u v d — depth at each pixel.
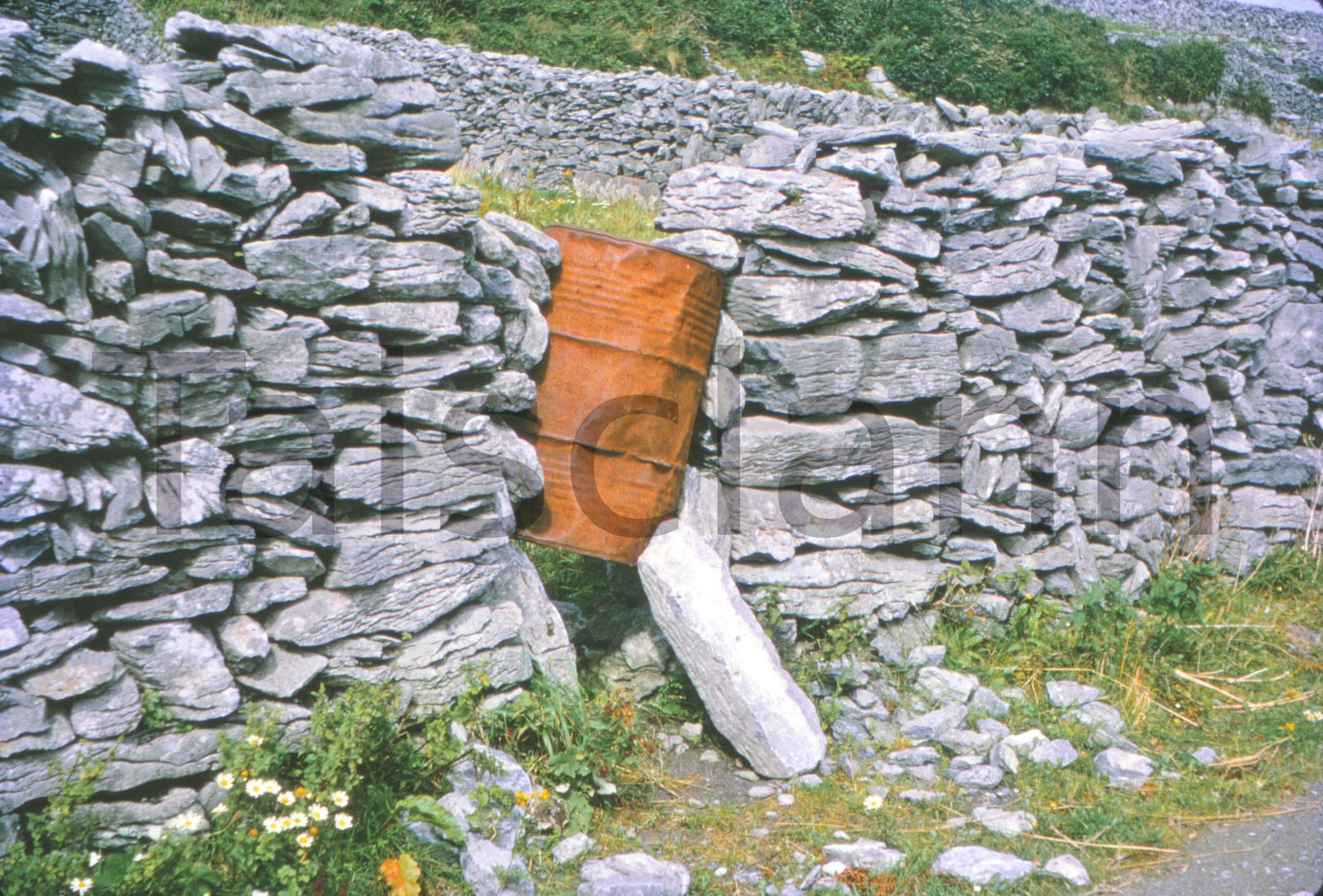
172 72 3.38
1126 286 6.41
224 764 3.37
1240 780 4.50
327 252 3.63
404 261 3.85
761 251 5.07
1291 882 3.77
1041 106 19.95
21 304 2.90
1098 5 24.98
